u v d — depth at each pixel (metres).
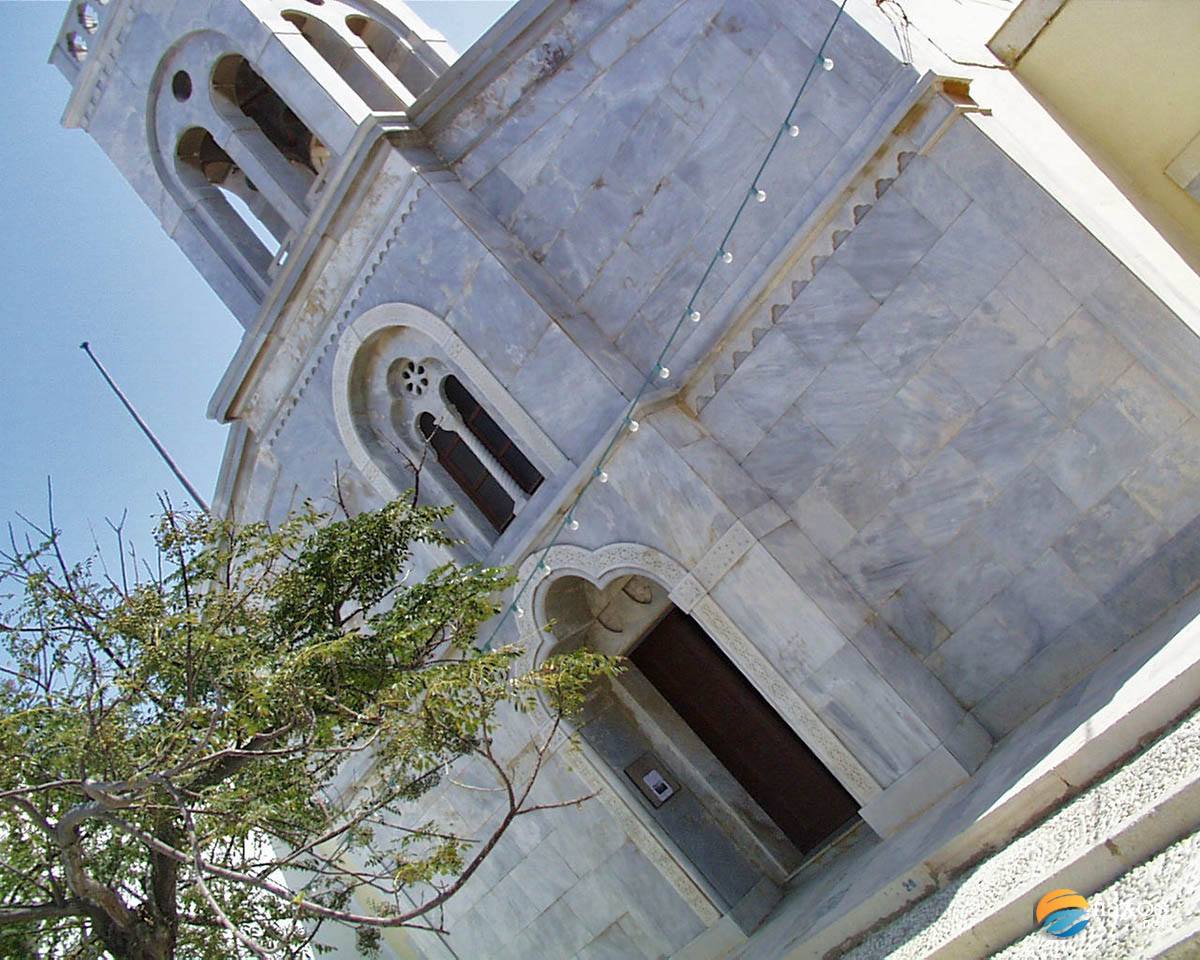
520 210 12.34
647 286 11.59
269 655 8.99
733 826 12.55
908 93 9.81
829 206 10.24
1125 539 9.62
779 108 10.62
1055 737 8.32
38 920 8.41
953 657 10.38
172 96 14.44
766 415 11.00
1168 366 9.16
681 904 12.07
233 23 13.43
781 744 12.70
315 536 10.56
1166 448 9.34
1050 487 9.84
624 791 12.32
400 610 9.59
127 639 9.03
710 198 11.12
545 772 12.74
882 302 10.28
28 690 8.62
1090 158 11.05
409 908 14.28
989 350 9.90
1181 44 10.80
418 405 13.24
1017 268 9.65
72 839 7.56
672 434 11.02
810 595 10.45
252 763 8.95
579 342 11.52
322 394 13.59
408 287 12.59
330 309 13.27
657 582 11.30
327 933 18.05
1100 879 6.44
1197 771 6.23
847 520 10.72
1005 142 9.65
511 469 12.79
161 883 8.38
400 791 9.41
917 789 10.13
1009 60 11.76
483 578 9.98
